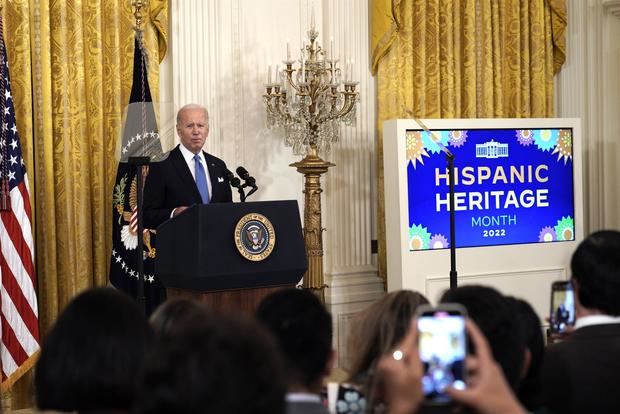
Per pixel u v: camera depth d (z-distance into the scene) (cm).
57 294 543
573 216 648
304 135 584
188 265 361
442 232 607
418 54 661
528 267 634
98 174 557
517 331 178
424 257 600
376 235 661
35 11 535
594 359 198
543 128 637
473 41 678
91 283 557
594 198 730
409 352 124
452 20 674
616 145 725
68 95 545
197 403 93
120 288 517
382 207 650
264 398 95
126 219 518
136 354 162
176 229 371
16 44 530
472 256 616
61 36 541
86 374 160
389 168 602
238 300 371
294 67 627
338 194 644
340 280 645
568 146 646
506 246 627
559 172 644
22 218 500
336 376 599
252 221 366
